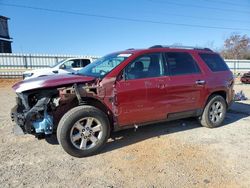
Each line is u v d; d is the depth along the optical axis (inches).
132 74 177.2
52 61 890.7
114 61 183.8
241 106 328.2
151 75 185.2
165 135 205.0
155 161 156.6
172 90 192.2
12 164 152.6
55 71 504.4
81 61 552.1
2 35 1151.0
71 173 141.8
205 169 146.3
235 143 187.9
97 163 154.0
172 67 197.5
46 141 190.4
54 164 152.7
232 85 240.4
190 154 167.2
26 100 161.2
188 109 206.7
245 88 636.7
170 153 168.7
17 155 165.3
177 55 203.8
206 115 218.8
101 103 169.6
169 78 191.8
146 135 204.5
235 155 165.9
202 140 193.9
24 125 157.5
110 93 167.9
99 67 189.0
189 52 213.3
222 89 227.3
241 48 2239.2
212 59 230.2
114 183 131.3
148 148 177.3
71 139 156.8
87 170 145.2
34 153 168.7
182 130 218.5
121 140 193.0
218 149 175.9
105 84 166.2
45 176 138.3
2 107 324.8
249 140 194.9
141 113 180.9
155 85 183.5
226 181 133.3
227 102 236.4
